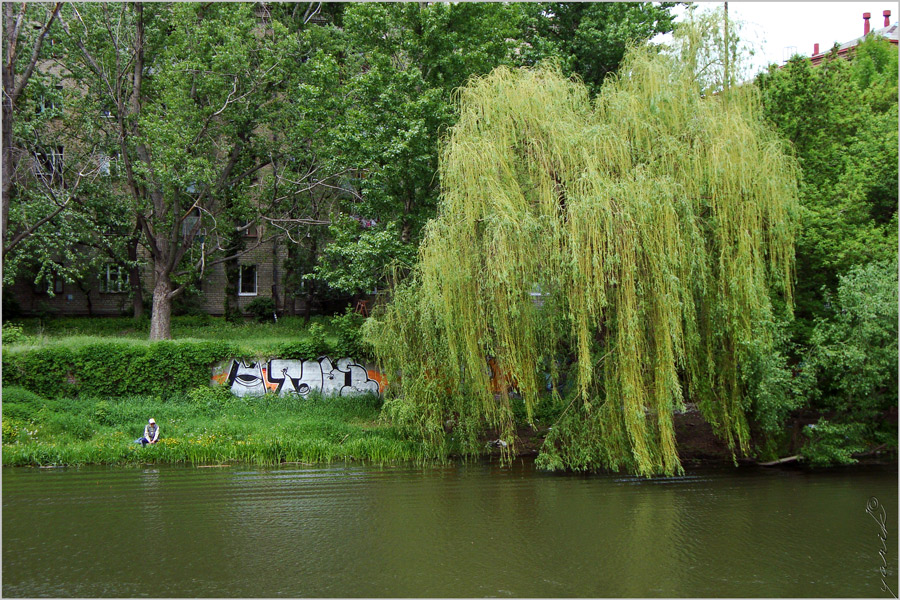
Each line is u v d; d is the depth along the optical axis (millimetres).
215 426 19891
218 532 12867
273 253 33875
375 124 21453
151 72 27609
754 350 15773
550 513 14172
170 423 20062
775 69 21703
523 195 15820
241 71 23922
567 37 26750
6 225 23047
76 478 16578
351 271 21906
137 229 28766
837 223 19359
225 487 16000
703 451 19547
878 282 16688
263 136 27422
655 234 14656
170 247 25688
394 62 22891
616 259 14422
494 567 11227
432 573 11000
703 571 11117
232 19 24172
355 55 24797
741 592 10336
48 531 12781
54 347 21469
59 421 19188
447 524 13477
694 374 16047
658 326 14867
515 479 16938
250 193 28219
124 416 20328
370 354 22844
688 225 14898
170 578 10656
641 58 16094
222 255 32688
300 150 26984
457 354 16562
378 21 21531
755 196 15297
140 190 27406
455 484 16469
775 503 14992
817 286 20391
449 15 21609
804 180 20234
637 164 15211
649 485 16531
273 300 34469
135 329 29625
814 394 17516
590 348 15984
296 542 12344
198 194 26453
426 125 20969
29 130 23453
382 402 23156
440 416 18156
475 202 15438
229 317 32781
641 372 15156
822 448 17578
